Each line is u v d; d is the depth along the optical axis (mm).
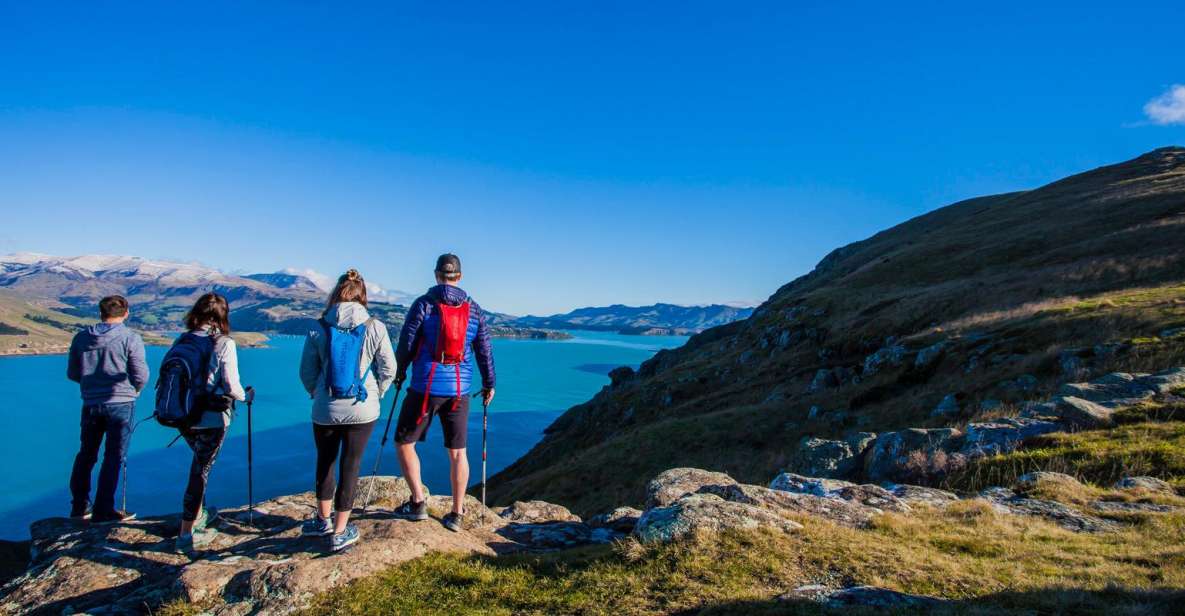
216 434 6301
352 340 5789
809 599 4754
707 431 34094
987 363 25781
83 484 7426
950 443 14734
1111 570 5770
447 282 6426
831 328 52688
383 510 7211
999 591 5078
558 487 34188
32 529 7254
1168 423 12492
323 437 5980
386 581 5469
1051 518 8312
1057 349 22344
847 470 17078
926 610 4590
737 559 5660
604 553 6105
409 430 6312
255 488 83750
